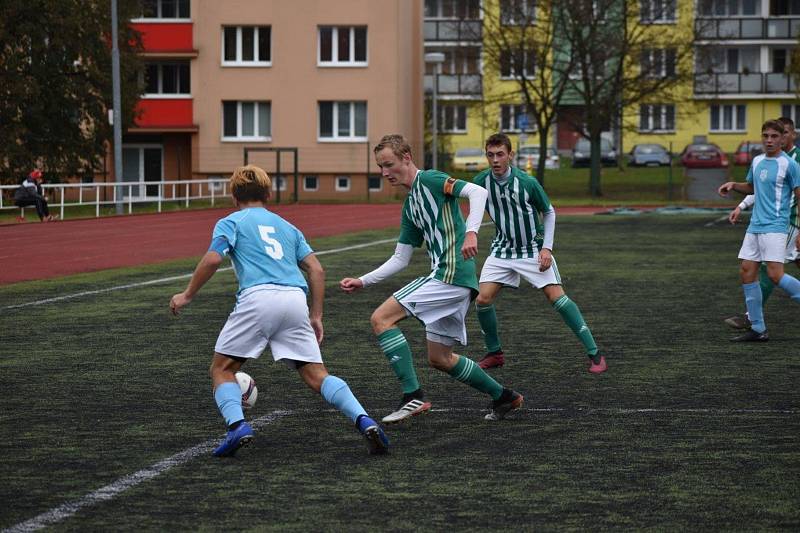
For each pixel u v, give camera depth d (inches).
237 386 425.1
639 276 1135.0
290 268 423.5
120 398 540.7
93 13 2746.1
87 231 1913.1
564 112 3476.9
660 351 679.7
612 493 372.2
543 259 589.3
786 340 722.2
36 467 409.7
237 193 431.8
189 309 881.5
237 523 340.2
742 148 4343.0
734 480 388.2
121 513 350.6
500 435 459.2
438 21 4626.0
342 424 481.1
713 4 3833.7
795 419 488.1
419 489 378.0
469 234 453.1
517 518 344.8
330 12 3297.2
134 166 3422.7
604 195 3385.8
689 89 3841.0
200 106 3324.3
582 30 3326.8
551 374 602.9
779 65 4820.4
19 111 2736.2
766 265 717.9
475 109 3604.8
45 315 850.8
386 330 468.1
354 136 3339.1
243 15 3302.2
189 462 415.8
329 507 356.8
